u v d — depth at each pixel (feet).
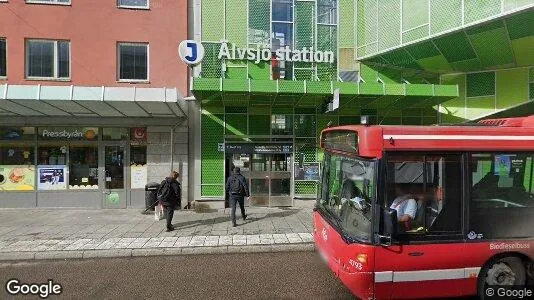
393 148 14.61
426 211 14.93
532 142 15.83
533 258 15.61
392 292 14.60
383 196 14.38
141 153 40.14
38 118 38.09
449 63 41.24
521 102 39.52
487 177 15.49
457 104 43.96
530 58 37.35
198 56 35.24
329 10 43.09
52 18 38.14
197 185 40.32
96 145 39.60
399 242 14.53
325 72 42.91
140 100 30.30
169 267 22.02
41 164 39.01
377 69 44.01
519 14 30.50
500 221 15.47
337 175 18.16
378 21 41.78
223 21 40.83
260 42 41.50
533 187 15.90
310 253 24.93
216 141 40.75
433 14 36.24
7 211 37.58
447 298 16.69
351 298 17.25
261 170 41.78
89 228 30.37
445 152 15.11
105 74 38.91
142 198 39.96
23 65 37.76
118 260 23.50
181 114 38.45
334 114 42.70
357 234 15.14
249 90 34.45
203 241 26.43
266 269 21.52
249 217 34.96
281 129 41.86
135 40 39.37
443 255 14.87
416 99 38.68
